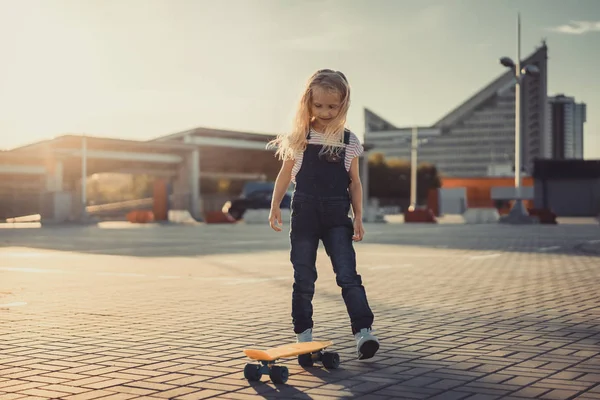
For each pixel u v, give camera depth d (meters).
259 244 19.47
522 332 5.65
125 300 7.83
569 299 7.81
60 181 56.84
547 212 37.50
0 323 6.25
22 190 58.47
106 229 33.78
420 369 4.29
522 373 4.16
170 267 12.15
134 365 4.50
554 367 4.32
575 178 62.03
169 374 4.23
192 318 6.52
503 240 20.58
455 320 6.30
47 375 4.22
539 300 7.73
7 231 31.53
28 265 12.63
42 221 43.44
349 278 4.41
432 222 41.41
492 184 87.31
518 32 35.12
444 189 58.66
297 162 4.50
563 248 16.89
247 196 50.44
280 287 9.09
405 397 3.61
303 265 4.51
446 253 15.35
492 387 3.80
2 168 55.09
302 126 4.43
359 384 3.90
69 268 12.00
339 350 4.93
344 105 4.41
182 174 62.69
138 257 14.58
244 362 4.58
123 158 58.34
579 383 3.89
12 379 4.12
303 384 3.92
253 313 6.83
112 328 5.97
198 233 27.81
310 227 4.49
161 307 7.27
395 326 5.96
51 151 54.91
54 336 5.59
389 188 109.19
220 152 69.25
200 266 12.34
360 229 4.53
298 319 4.52
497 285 9.23
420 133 187.00
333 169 4.46
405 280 9.86
